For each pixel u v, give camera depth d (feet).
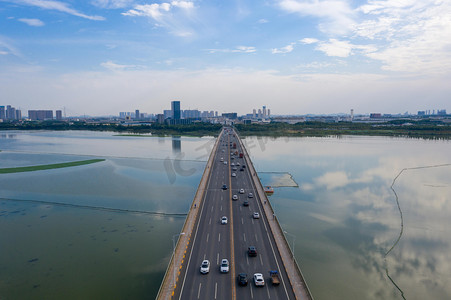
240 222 252.83
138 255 235.20
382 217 314.76
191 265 185.98
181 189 409.28
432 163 603.26
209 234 229.45
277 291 161.07
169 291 160.35
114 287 195.72
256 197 322.75
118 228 284.00
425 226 292.81
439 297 188.85
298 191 405.59
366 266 222.28
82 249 244.42
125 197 373.20
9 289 193.88
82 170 532.32
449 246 253.24
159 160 633.61
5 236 268.00
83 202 355.77
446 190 411.95
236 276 174.70
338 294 189.67
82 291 191.52
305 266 221.25
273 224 248.52
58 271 214.07
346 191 406.62
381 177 487.20
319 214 321.32
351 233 276.00
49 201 359.87
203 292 159.53
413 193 399.44
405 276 210.79
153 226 288.30
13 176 486.38
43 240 260.42
